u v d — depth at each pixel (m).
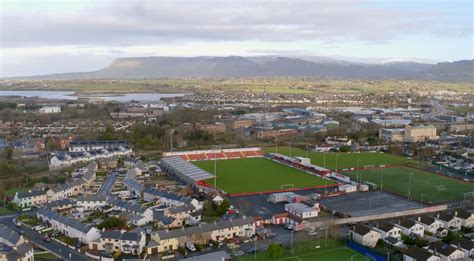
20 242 180.75
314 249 186.88
